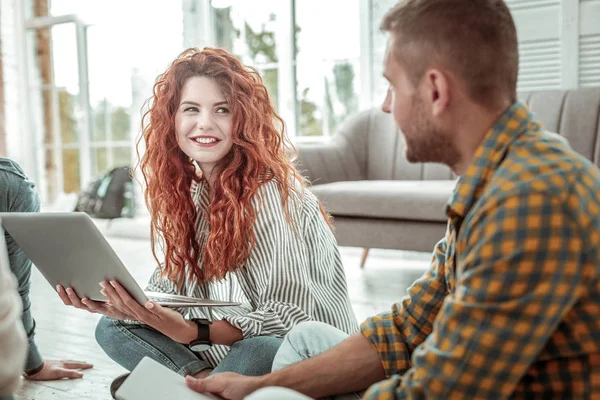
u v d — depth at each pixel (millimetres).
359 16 4824
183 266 1704
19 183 1853
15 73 6547
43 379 2172
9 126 6543
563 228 766
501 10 896
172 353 1621
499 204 800
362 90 4844
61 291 1559
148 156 1707
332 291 1655
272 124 1671
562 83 4023
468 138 917
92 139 6309
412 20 916
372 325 1179
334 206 3646
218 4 5547
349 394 1185
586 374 827
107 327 1708
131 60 5953
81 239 1329
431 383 831
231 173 1583
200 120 1582
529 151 843
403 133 965
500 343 790
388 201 3480
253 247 1559
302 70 5156
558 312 774
